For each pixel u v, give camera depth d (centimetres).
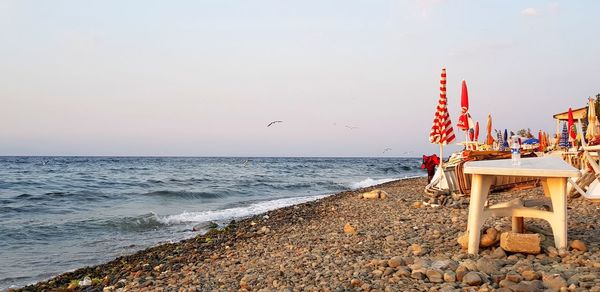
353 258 627
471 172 536
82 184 3550
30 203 2278
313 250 728
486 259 491
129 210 2023
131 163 10600
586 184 1024
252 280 571
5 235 1357
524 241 516
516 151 589
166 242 1223
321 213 1436
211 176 4956
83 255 1079
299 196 2789
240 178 4600
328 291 476
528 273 436
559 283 411
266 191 3228
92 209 2075
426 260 526
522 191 1280
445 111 1348
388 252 644
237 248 941
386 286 464
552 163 561
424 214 1048
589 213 829
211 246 1015
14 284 834
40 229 1453
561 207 521
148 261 909
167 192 2759
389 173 6306
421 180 3089
